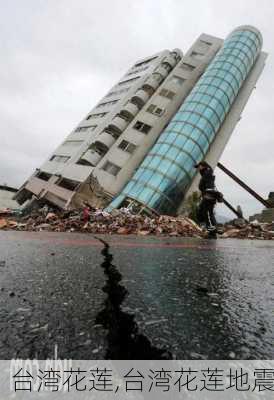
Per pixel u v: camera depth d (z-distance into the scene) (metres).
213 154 30.75
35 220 13.07
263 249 5.93
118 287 1.93
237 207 31.34
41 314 1.35
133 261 3.13
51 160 35.84
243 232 13.34
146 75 36.19
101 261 2.99
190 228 12.64
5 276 2.12
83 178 26.00
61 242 5.09
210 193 9.00
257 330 1.28
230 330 1.27
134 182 26.75
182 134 28.12
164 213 25.73
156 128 31.55
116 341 1.09
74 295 1.68
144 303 1.60
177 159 27.00
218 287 2.10
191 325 1.30
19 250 3.70
